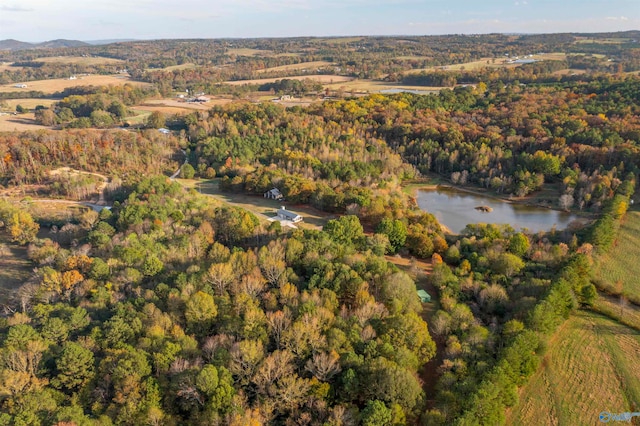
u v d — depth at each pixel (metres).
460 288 106.62
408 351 80.12
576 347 95.88
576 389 84.88
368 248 126.56
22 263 132.50
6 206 160.75
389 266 111.56
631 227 155.50
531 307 95.81
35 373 76.00
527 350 84.12
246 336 83.62
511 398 76.94
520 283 109.94
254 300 95.38
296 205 180.88
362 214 158.38
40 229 159.75
